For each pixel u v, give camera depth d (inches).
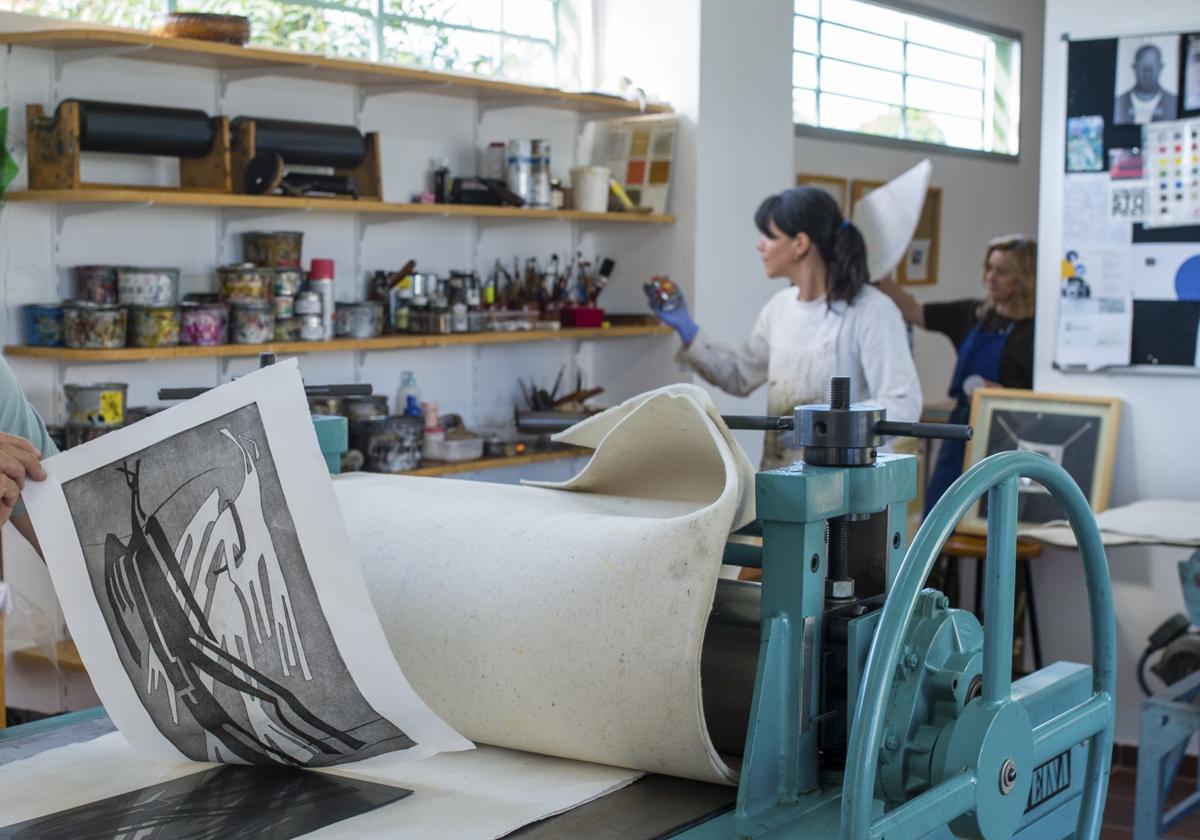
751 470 51.3
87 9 151.6
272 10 171.2
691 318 183.3
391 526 56.9
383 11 185.0
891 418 150.5
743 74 206.5
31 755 52.7
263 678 46.9
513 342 198.8
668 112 201.0
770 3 210.2
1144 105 157.8
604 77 208.4
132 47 139.1
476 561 52.7
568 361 207.9
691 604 46.9
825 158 280.2
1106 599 57.3
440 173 180.9
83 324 136.7
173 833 44.1
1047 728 52.9
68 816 45.7
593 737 49.8
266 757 49.6
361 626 45.3
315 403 162.7
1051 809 57.4
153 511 47.3
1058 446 164.4
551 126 202.8
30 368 143.6
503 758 52.8
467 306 178.9
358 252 176.1
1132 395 162.2
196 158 149.2
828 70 285.9
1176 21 155.3
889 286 235.6
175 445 46.9
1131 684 164.9
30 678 136.3
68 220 145.5
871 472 50.0
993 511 49.2
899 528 53.1
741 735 51.7
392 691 45.6
